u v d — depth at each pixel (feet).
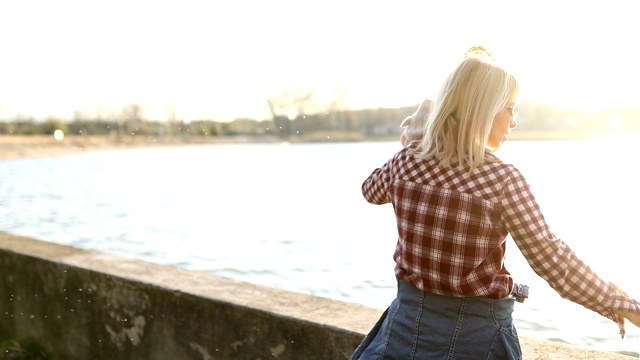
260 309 8.50
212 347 9.03
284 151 354.95
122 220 69.56
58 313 10.94
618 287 4.76
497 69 4.88
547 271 4.67
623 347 20.51
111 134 405.39
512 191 4.73
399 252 5.23
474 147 4.83
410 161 5.23
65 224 66.23
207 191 113.50
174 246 50.24
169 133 433.07
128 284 9.89
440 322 4.88
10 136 357.20
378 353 5.13
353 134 388.57
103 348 10.37
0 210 80.18
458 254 4.79
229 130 443.73
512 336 4.93
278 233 57.47
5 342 11.55
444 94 5.00
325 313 8.35
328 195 102.32
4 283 11.76
